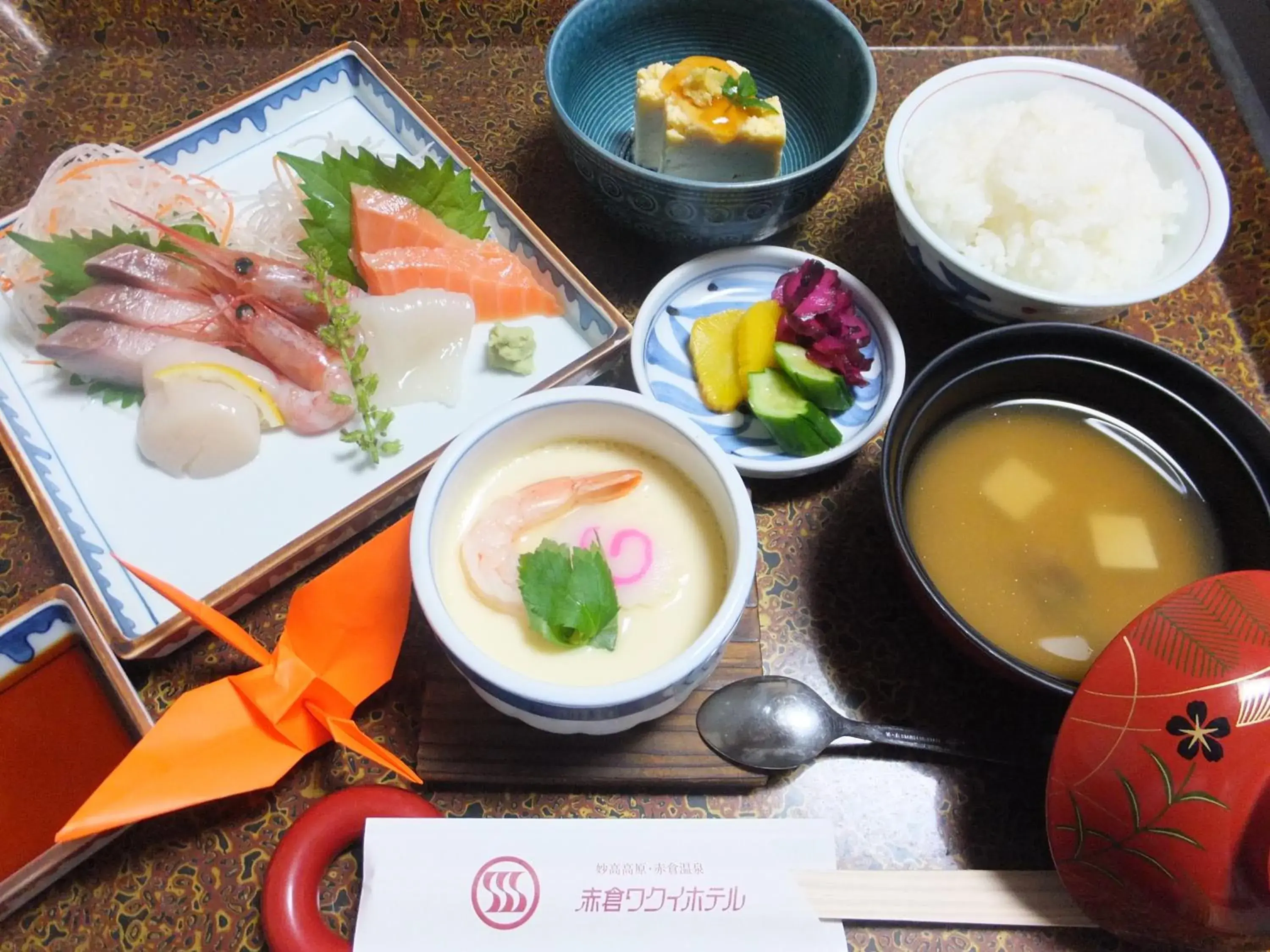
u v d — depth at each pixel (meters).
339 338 0.33
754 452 0.34
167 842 0.28
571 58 0.39
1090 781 0.23
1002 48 0.46
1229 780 0.21
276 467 0.34
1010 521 0.30
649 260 0.39
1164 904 0.23
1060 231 0.34
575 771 0.28
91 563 0.31
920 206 0.35
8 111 0.43
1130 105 0.37
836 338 0.33
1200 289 0.39
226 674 0.30
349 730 0.27
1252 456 0.29
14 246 0.37
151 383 0.33
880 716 0.30
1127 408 0.31
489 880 0.25
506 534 0.26
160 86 0.44
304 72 0.42
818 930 0.25
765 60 0.42
